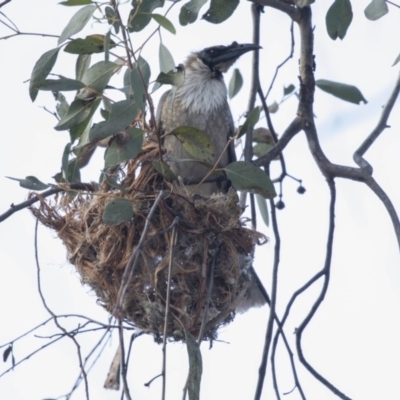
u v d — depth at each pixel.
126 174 8.10
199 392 6.14
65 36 6.76
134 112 6.83
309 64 8.62
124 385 5.67
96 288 8.16
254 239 8.27
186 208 7.85
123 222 7.27
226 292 8.06
